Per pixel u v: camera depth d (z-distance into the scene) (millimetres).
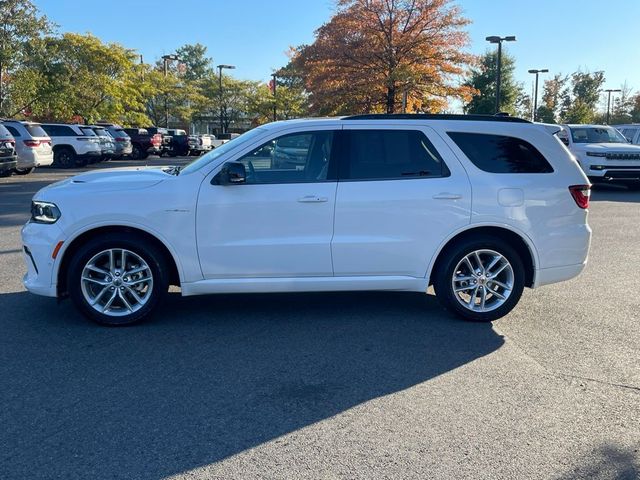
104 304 5145
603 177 16266
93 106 36594
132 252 5047
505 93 52188
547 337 5027
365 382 4070
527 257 5453
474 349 4723
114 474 2953
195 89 56156
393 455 3148
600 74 60281
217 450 3184
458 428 3447
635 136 19312
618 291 6547
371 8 28266
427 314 5637
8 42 26125
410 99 30422
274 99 57812
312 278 5176
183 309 5711
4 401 3721
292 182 5109
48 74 30766
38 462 3045
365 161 5199
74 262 4980
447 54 28875
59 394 3828
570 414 3637
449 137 5273
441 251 5301
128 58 40375
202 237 5027
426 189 5137
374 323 5344
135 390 3898
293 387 3979
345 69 29516
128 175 5316
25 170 20734
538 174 5328
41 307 5703
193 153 39969
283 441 3279
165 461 3068
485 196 5188
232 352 4598
